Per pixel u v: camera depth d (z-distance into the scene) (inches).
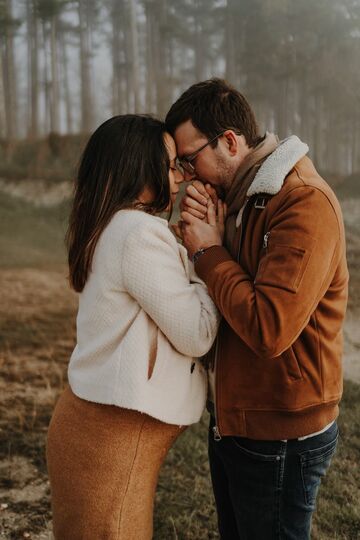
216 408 56.5
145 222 53.5
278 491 54.8
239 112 58.9
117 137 56.5
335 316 54.9
